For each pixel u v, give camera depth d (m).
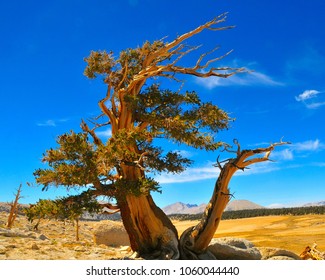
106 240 31.67
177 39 17.86
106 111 17.16
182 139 16.30
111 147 14.18
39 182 14.41
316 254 20.45
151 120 16.78
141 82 17.73
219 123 17.72
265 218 159.62
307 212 173.25
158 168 17.58
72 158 14.52
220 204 16.78
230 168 16.77
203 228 16.77
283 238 68.88
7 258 12.79
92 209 14.59
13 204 37.97
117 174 16.69
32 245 15.29
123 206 16.59
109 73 17.73
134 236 16.67
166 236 16.66
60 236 37.03
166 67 17.45
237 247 17.34
